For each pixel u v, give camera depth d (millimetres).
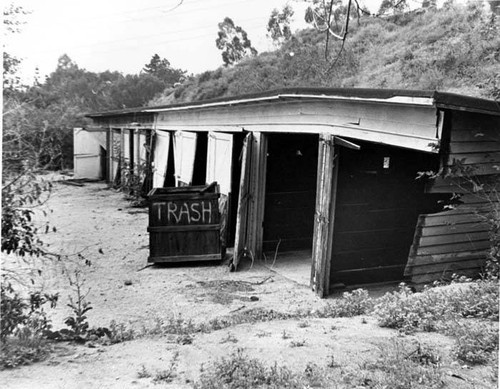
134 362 3732
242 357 3695
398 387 2896
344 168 7344
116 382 3266
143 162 18078
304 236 10406
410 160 7711
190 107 12180
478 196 5965
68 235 11375
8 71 4133
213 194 9055
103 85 58188
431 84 12781
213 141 11219
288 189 10156
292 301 6789
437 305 4602
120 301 6785
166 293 7219
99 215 14352
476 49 13453
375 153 7500
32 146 4207
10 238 4148
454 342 3691
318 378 3143
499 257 5855
